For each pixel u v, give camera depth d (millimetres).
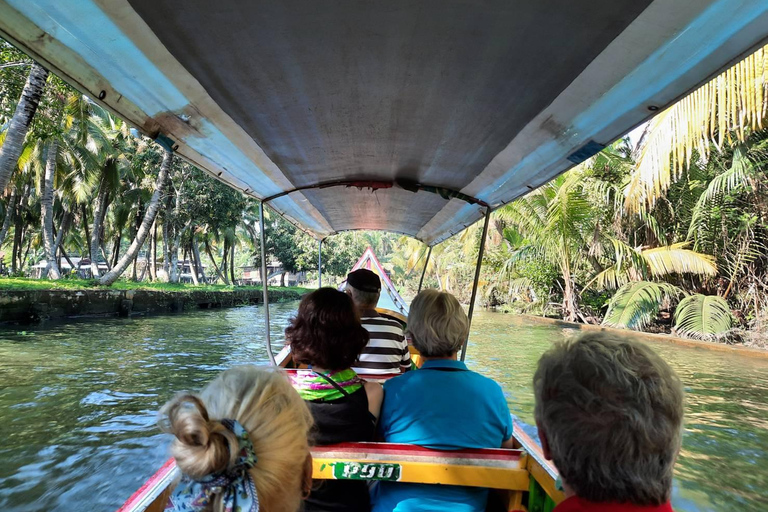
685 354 10344
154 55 1728
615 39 1632
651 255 13258
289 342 1935
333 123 2633
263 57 1881
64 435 5340
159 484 1879
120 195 31406
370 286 2891
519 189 3223
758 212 12289
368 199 4551
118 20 1510
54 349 10430
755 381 7902
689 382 7848
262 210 3932
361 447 1783
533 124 2369
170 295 20969
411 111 2484
